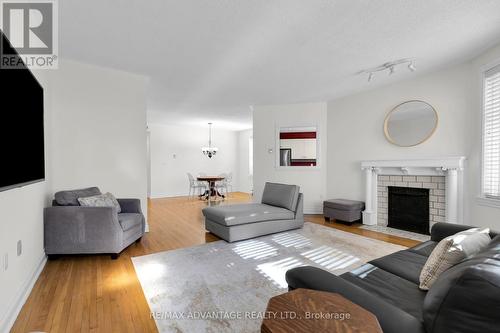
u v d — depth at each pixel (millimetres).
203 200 7551
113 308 1814
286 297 991
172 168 8492
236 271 2447
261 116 5715
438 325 776
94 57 3154
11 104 1442
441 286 826
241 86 4336
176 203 6910
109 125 3537
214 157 9469
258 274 2383
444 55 3145
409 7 2188
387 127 4293
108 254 2848
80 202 2844
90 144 3395
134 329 1593
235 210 3592
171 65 3420
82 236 2678
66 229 2652
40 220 2492
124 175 3660
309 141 5418
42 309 1797
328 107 5281
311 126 5402
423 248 1986
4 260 1580
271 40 2752
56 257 2744
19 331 1573
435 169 3686
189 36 2656
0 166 1278
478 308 702
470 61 3311
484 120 3064
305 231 3934
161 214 5324
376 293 1309
